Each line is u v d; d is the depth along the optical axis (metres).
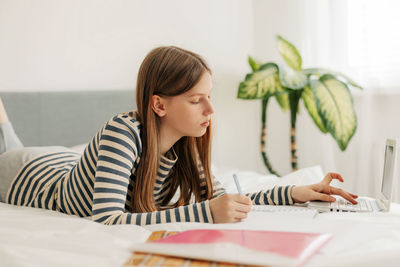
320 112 2.15
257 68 2.57
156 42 2.41
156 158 1.08
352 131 2.12
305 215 0.99
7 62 2.01
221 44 2.64
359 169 2.32
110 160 0.98
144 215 0.92
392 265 0.67
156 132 1.08
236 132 2.73
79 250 0.74
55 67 2.12
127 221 0.91
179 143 1.21
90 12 2.21
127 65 2.32
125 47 2.31
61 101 2.10
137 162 1.08
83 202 1.12
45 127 2.06
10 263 0.69
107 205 0.94
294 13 2.60
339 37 2.39
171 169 1.25
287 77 2.21
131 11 2.32
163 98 1.06
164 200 1.30
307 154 2.59
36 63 2.07
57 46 2.12
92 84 2.22
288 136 2.73
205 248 0.63
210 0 2.58
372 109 2.28
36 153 1.47
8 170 1.43
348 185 2.40
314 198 1.14
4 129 1.69
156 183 1.16
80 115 2.15
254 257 0.60
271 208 1.11
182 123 1.07
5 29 2.00
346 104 2.14
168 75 1.04
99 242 0.78
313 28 2.49
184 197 1.25
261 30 2.75
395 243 0.75
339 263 0.63
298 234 0.69
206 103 1.07
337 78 2.39
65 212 1.20
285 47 2.32
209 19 2.58
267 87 2.35
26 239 0.81
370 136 2.29
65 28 2.14
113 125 1.02
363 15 2.28
